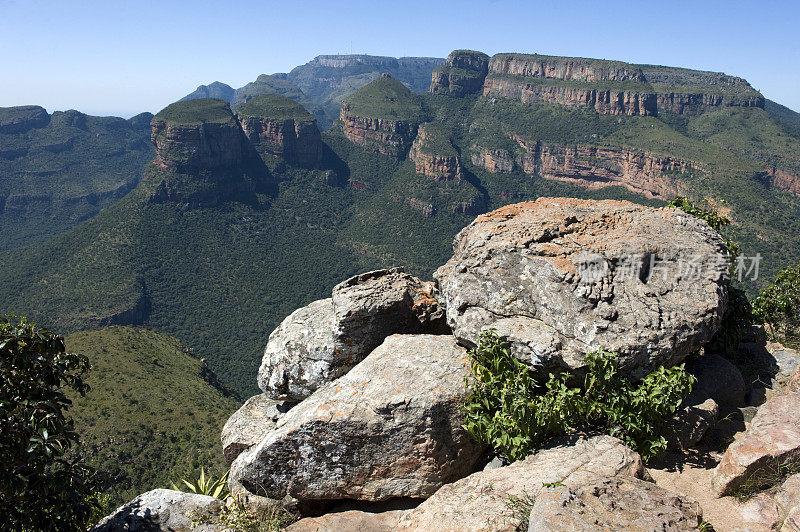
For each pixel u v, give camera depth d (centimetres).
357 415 716
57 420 723
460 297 825
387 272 970
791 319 1200
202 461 4416
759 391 891
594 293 743
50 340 772
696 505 548
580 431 710
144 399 5066
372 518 718
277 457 734
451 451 723
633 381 726
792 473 611
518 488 610
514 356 737
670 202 1177
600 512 513
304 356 896
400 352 798
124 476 4156
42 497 746
